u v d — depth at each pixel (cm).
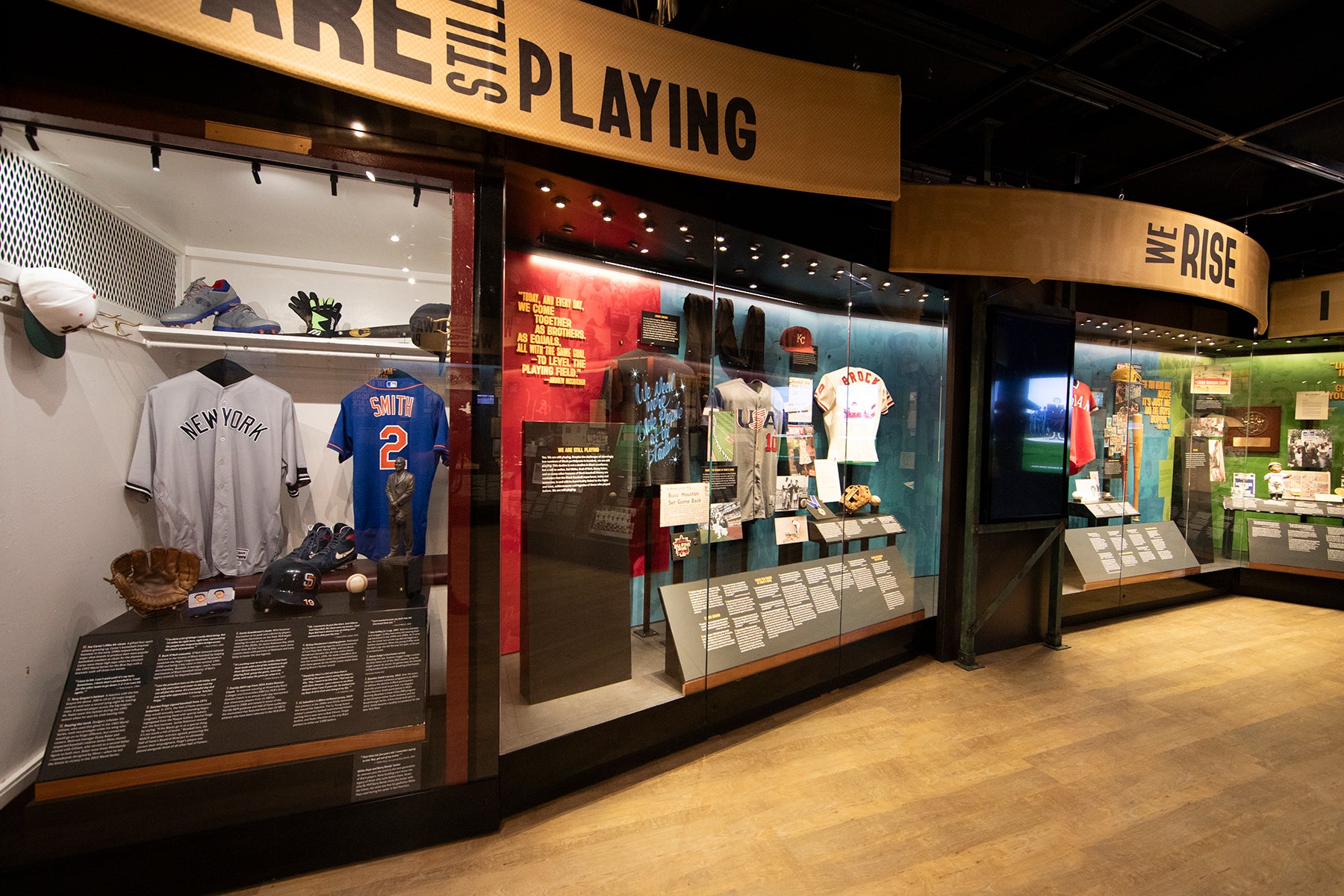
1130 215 290
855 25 240
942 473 319
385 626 167
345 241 179
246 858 146
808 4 223
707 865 159
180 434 169
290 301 180
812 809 186
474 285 167
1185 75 269
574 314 275
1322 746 230
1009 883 154
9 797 135
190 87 133
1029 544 340
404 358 183
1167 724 246
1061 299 345
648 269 284
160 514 166
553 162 181
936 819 181
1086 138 321
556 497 216
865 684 287
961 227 272
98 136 136
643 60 176
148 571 158
